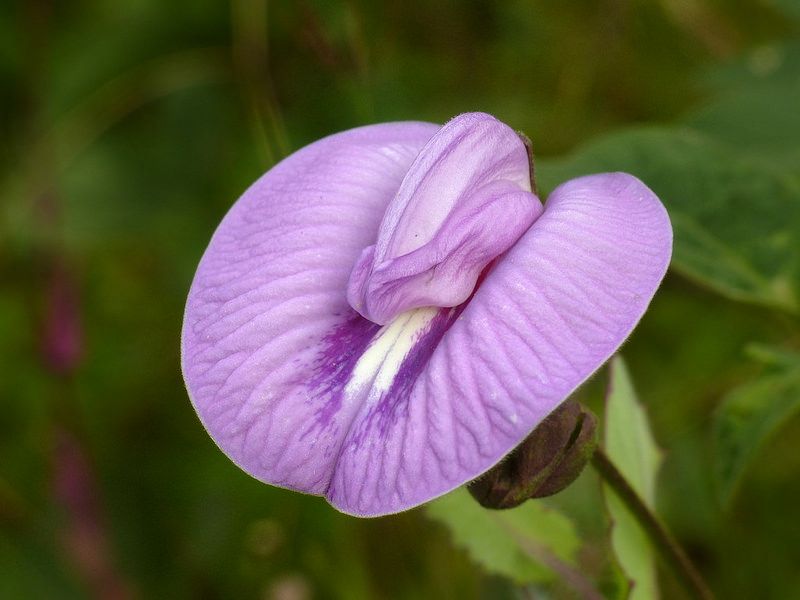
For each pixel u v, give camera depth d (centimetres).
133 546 19
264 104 17
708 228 16
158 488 19
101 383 20
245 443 11
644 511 14
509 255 11
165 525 19
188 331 12
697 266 16
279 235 12
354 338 12
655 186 16
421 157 11
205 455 19
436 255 11
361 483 11
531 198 12
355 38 17
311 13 17
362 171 12
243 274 12
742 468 15
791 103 18
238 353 12
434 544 18
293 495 18
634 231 11
